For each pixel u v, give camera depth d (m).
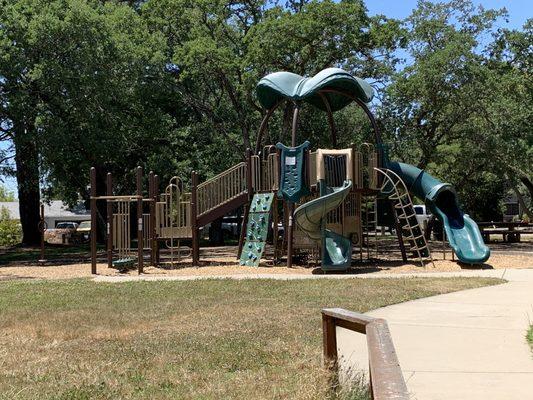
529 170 33.31
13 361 6.85
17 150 26.75
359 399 4.81
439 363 6.20
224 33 29.88
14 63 22.73
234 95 29.94
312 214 17.02
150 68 28.62
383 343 3.56
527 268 17.53
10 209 74.62
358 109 34.03
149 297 12.18
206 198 20.30
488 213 42.94
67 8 24.22
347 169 18.44
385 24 26.55
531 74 31.06
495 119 29.03
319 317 9.26
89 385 5.71
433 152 31.05
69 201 40.66
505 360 6.32
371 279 14.69
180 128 32.88
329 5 25.20
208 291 12.88
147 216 23.56
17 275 18.66
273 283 14.10
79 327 8.96
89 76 23.62
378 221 21.11
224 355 6.90
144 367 6.47
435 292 11.88
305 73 27.62
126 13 28.19
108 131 25.48
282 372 6.09
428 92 27.64
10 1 25.44
